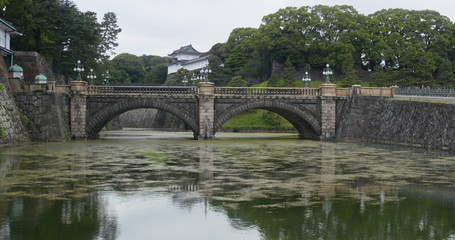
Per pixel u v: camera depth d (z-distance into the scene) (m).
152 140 51.97
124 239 12.60
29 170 24.45
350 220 14.52
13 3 54.66
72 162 28.19
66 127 49.81
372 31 101.88
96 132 56.25
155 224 14.05
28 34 61.66
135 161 29.22
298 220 14.49
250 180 21.78
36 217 14.72
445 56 99.00
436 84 82.06
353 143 48.16
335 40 99.75
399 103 47.72
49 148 37.66
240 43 118.12
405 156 32.94
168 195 18.12
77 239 12.53
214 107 54.06
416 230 13.45
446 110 39.25
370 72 101.69
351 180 21.94
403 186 20.36
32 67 57.25
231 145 44.31
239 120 84.06
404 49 98.06
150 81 153.62
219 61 106.75
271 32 99.31
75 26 67.62
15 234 12.88
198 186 20.09
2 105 40.31
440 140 39.28
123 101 52.31
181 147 41.09
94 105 52.19
